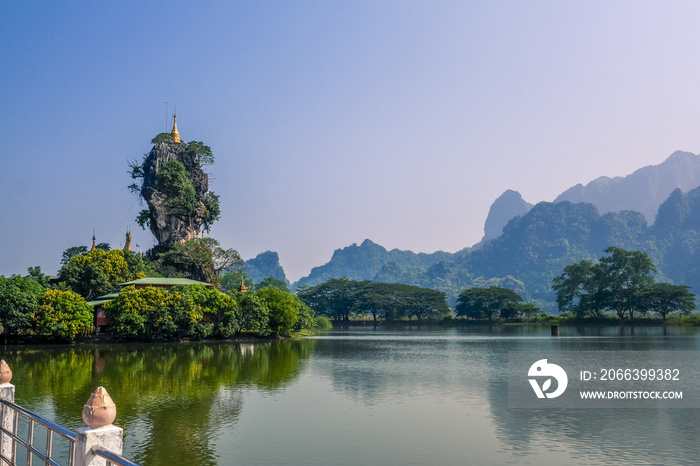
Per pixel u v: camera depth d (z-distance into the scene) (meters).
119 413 39.25
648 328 193.00
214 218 196.00
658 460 28.67
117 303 101.88
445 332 188.62
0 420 13.32
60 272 128.50
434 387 52.75
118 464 7.97
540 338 138.75
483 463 27.95
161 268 161.88
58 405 41.16
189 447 30.55
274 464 27.64
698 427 35.78
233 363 72.56
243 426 35.56
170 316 104.12
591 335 150.88
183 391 48.84
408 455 29.41
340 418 38.09
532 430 35.16
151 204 172.00
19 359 74.31
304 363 73.94
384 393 48.94
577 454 29.73
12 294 89.19
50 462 10.20
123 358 76.88
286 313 124.81
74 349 90.94
